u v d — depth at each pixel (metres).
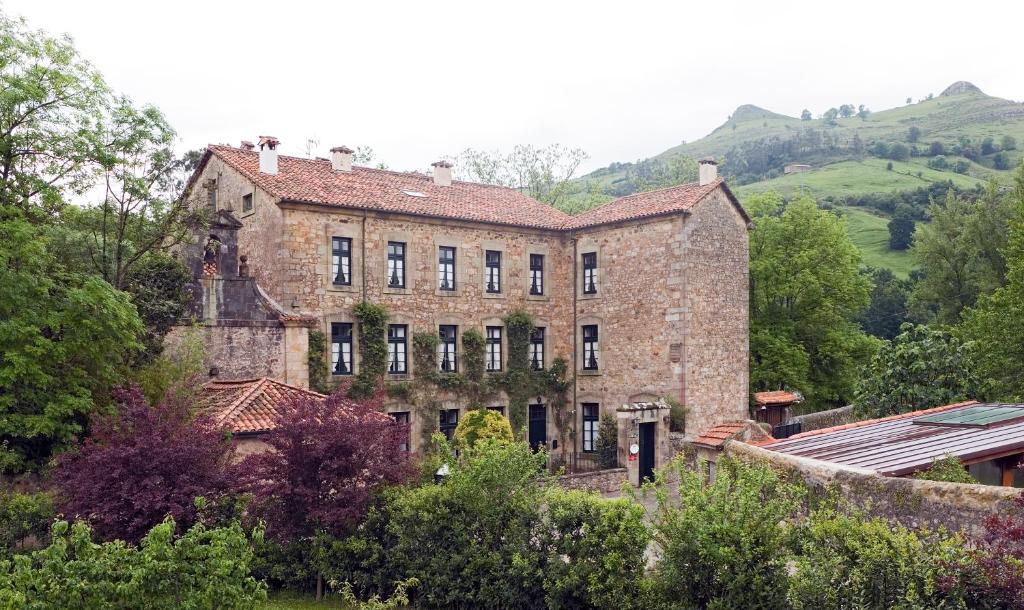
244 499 16.19
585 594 13.82
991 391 31.62
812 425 33.66
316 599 16.06
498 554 14.80
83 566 10.19
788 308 40.62
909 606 9.54
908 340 30.58
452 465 15.75
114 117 21.77
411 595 15.92
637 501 14.16
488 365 31.61
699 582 11.98
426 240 29.77
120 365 20.67
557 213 35.47
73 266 21.81
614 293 31.83
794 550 11.65
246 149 30.98
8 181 20.03
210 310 23.61
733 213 31.88
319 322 27.00
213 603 10.93
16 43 19.70
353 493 15.69
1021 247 33.19
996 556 9.33
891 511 12.47
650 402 30.28
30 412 18.61
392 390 28.55
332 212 27.41
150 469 14.77
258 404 20.36
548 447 32.75
